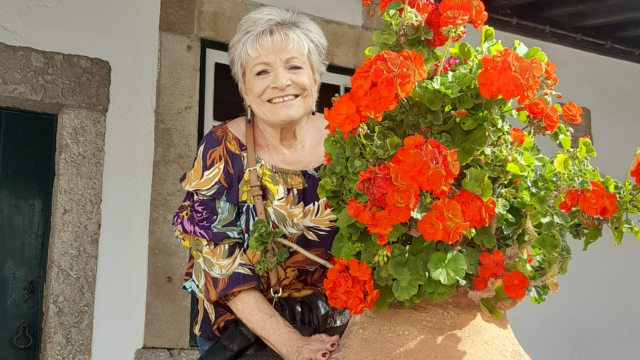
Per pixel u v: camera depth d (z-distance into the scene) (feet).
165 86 12.91
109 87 12.44
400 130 5.64
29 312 11.99
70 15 12.23
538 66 5.32
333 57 14.46
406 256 5.46
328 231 7.02
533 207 5.54
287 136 7.06
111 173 12.37
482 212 5.20
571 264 16.89
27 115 12.28
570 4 14.44
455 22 5.57
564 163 5.62
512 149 5.55
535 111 5.51
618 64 17.94
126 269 12.33
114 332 12.17
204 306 6.89
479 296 5.34
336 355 5.63
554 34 15.69
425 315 5.48
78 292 11.98
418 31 5.72
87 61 12.28
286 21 6.91
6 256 11.91
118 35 12.58
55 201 12.04
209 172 6.75
